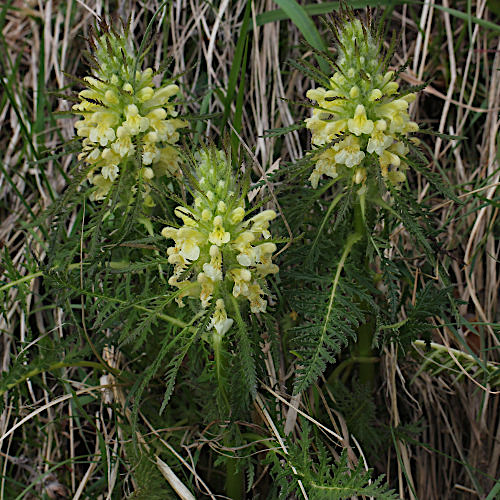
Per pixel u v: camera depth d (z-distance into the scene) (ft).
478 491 2.28
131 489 2.28
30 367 2.16
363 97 2.07
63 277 2.12
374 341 2.09
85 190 2.15
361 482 2.01
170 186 2.34
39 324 2.48
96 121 2.09
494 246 2.46
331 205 2.13
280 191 2.15
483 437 2.38
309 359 2.01
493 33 2.57
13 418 2.40
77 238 2.18
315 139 2.10
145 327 2.02
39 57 2.63
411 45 2.61
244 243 2.00
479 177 2.47
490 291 2.43
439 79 2.60
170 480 2.17
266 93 2.59
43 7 2.69
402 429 2.30
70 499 2.33
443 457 2.40
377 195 2.12
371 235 2.12
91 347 2.21
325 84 2.10
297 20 2.36
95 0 2.65
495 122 2.49
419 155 2.06
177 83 2.58
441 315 2.18
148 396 2.30
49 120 2.62
